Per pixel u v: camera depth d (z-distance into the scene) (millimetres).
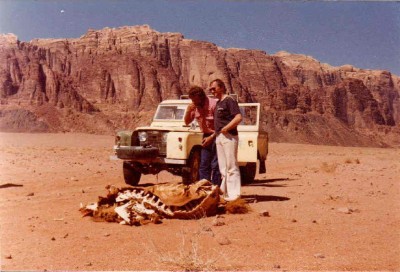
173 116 12750
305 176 15516
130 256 5062
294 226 6688
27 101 195625
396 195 10219
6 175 13227
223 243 5621
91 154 27891
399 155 42625
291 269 4688
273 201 9094
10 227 6391
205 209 7277
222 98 8047
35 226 6488
